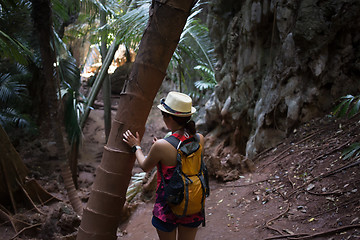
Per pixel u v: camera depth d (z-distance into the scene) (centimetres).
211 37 760
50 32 368
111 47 653
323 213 323
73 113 567
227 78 690
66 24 860
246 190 434
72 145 600
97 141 966
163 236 253
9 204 466
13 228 412
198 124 813
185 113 243
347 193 336
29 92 848
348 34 520
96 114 1111
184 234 255
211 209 408
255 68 628
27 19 692
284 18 553
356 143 398
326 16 513
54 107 403
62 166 422
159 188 244
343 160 398
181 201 232
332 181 370
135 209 470
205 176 252
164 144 235
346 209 313
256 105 607
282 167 461
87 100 682
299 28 525
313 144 480
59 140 414
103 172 245
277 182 425
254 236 323
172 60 612
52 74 388
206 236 347
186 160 238
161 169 242
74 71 770
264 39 612
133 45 575
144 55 233
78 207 421
